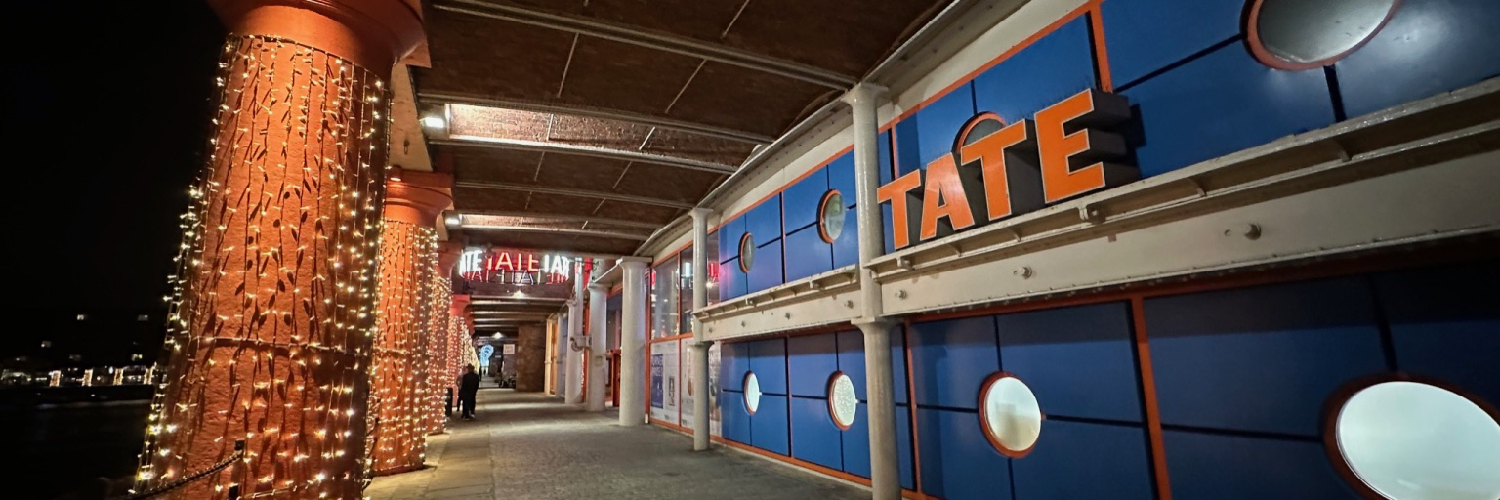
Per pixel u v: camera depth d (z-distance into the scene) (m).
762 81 7.73
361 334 5.42
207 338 4.50
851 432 8.99
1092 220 5.05
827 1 6.15
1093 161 5.23
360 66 5.34
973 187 6.12
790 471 10.09
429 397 15.19
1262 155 3.91
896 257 7.00
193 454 4.38
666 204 13.12
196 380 4.46
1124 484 5.31
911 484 7.72
